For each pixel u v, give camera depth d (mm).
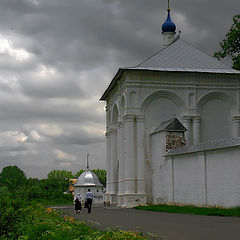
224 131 30406
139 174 28328
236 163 18875
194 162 22375
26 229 10273
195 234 10156
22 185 11336
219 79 30609
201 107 30250
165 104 29750
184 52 31812
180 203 23750
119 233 9234
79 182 60750
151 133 28734
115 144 36156
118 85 32250
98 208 28609
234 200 18828
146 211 22500
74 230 10641
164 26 38625
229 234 9883
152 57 30922
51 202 48250
